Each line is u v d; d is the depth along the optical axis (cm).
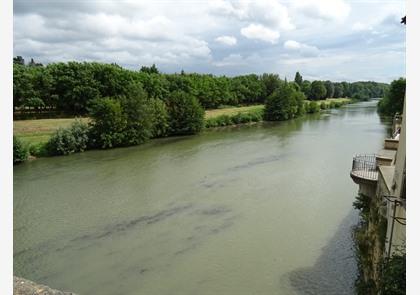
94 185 3106
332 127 7050
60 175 3509
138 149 5012
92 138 5125
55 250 1906
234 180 3112
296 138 5578
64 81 7738
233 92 11950
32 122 6369
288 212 2305
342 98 19688
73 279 1620
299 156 4088
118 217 2333
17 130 5581
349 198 2544
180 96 6469
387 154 1852
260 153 4353
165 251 1833
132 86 5741
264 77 13962
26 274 1683
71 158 4416
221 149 4744
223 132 6694
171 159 4172
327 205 2412
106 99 5228
